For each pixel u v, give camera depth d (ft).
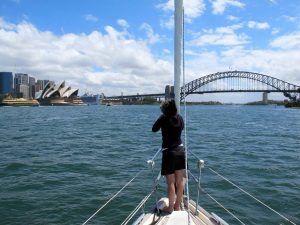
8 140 104.99
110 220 35.01
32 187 46.78
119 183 48.83
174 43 25.52
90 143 98.73
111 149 85.71
